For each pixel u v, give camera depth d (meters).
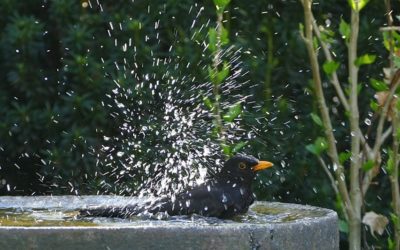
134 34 12.18
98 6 12.52
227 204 8.48
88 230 6.90
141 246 6.95
